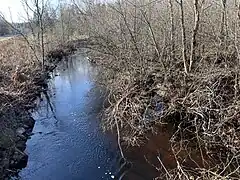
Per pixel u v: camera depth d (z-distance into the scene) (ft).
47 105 49.14
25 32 82.64
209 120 30.78
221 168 26.76
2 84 47.91
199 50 41.22
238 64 33.12
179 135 33.50
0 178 27.99
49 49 88.89
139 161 30.07
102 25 55.62
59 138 36.68
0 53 68.18
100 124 39.24
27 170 30.37
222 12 37.52
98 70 68.13
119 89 46.03
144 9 47.75
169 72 40.52
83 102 48.88
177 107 36.52
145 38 46.11
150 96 41.45
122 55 48.85
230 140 29.19
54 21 105.19
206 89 33.22
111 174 28.76
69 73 72.74
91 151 33.09
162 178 26.86
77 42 110.93
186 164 28.58
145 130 35.50
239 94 32.91
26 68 59.06
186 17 43.47
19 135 36.24
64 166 30.73
